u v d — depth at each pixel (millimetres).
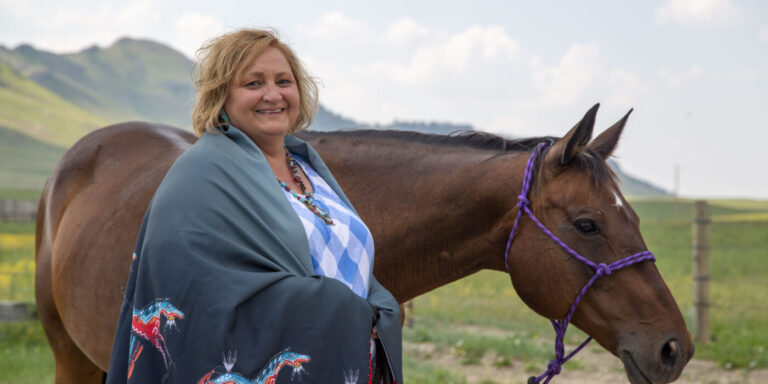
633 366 2209
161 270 1683
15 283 9797
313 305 1712
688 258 17562
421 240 2682
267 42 2039
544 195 2361
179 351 1642
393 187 2768
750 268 16344
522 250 2396
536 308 2422
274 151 2092
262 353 1645
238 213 1757
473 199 2578
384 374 1961
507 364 6973
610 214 2285
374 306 1970
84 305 2924
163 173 2932
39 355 6289
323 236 1940
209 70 2025
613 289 2254
